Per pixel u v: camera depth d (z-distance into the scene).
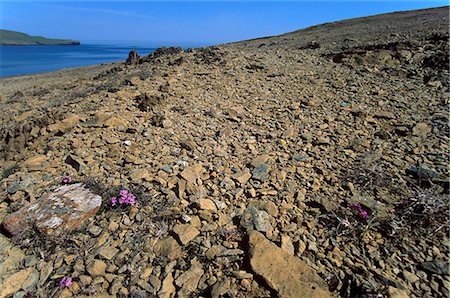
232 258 3.09
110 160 4.91
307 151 5.37
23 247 3.19
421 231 3.28
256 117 7.07
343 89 8.92
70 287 2.77
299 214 3.73
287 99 8.33
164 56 15.05
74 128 5.93
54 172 4.55
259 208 3.85
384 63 11.30
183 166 4.82
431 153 4.91
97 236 3.38
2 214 3.70
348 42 18.09
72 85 13.70
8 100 12.76
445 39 12.66
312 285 2.69
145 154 5.17
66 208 3.55
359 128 6.20
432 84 8.49
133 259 3.06
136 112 7.07
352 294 2.66
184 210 3.81
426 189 3.89
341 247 3.19
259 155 5.27
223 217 3.73
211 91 8.98
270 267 2.88
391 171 4.47
